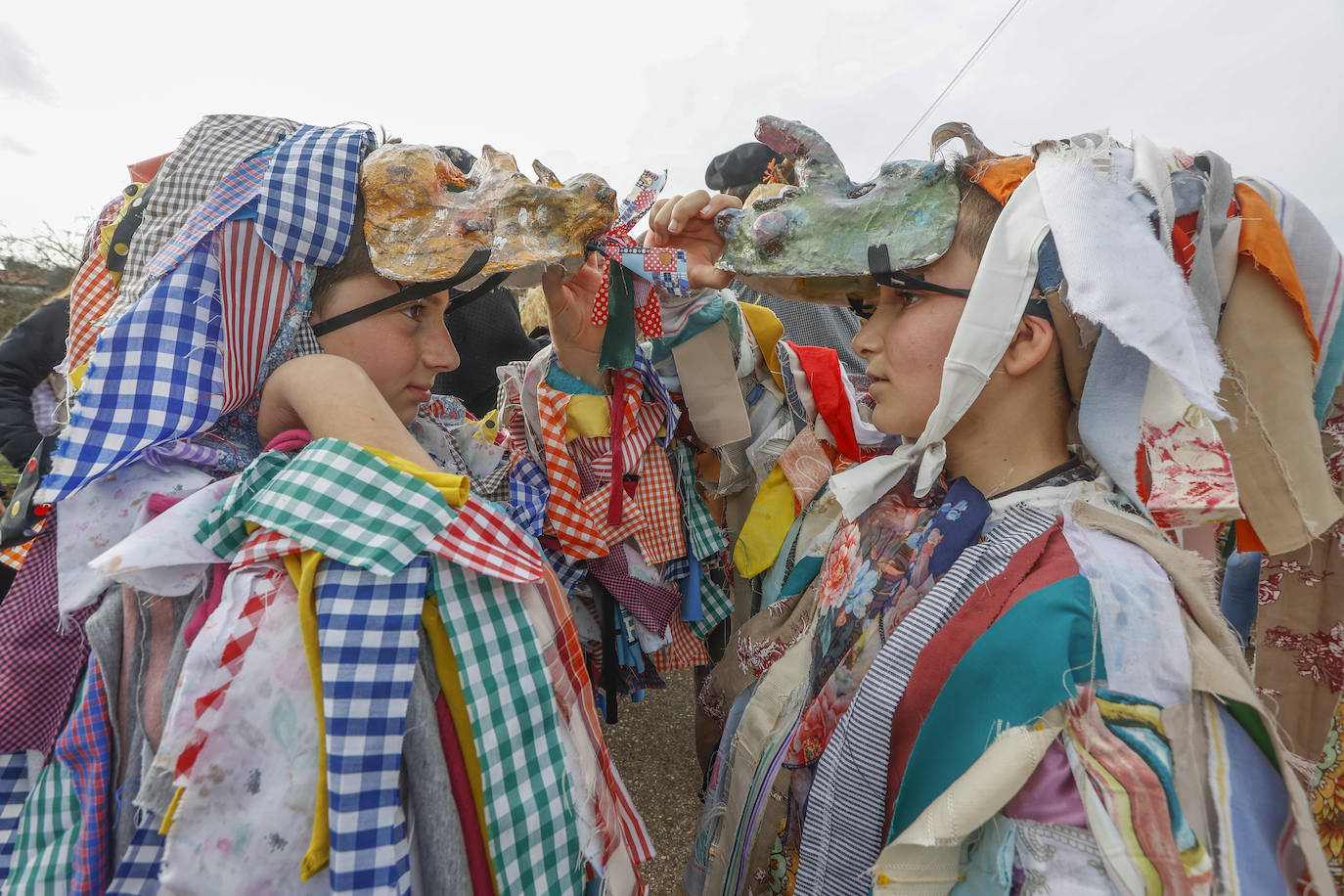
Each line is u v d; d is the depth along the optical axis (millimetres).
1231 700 614
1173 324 624
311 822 572
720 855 1063
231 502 645
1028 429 803
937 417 785
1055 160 721
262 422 771
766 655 1206
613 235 1051
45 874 645
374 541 597
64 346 2180
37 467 1031
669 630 1515
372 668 580
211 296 744
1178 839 562
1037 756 609
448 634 642
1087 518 734
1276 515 789
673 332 1361
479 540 681
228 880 543
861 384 1740
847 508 916
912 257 781
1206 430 669
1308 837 599
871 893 717
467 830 628
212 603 641
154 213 824
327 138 814
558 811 675
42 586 738
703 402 1405
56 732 739
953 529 804
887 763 721
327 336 821
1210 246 717
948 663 687
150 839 603
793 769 931
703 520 1561
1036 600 659
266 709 571
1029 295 731
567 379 1319
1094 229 663
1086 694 622
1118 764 589
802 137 877
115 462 678
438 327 898
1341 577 1071
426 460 710
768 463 1520
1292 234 764
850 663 879
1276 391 765
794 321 2426
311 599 599
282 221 753
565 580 1358
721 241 1107
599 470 1333
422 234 817
